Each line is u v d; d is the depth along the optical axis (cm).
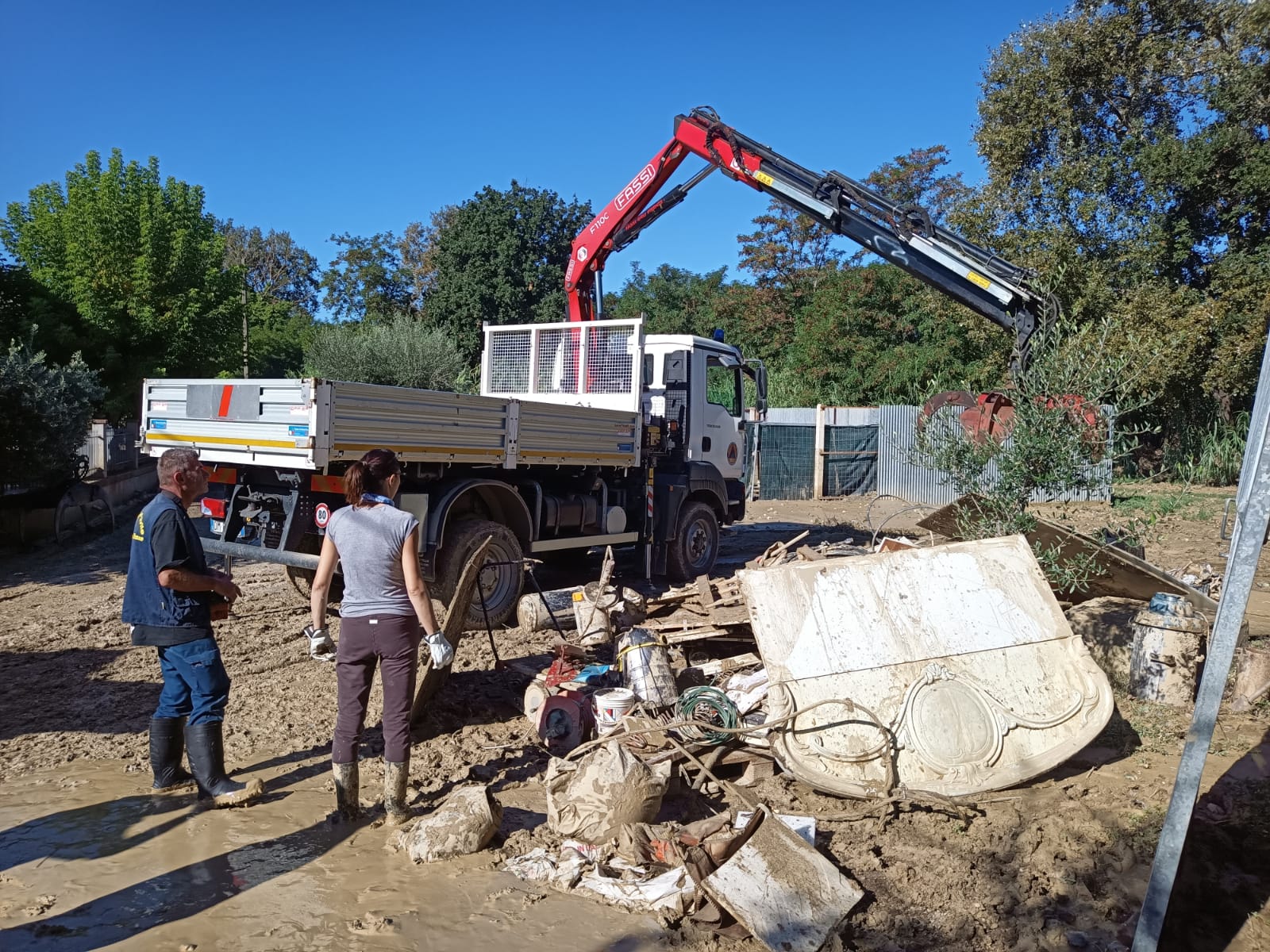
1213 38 2312
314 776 468
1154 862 294
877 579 486
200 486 437
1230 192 2247
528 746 510
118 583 995
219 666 434
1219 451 2095
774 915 321
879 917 333
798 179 925
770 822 365
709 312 4431
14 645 714
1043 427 577
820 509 1834
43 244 2097
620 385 977
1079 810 404
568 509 902
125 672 644
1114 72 2292
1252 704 550
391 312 4522
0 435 1191
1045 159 2378
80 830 402
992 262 806
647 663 529
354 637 409
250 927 323
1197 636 550
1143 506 1611
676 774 454
